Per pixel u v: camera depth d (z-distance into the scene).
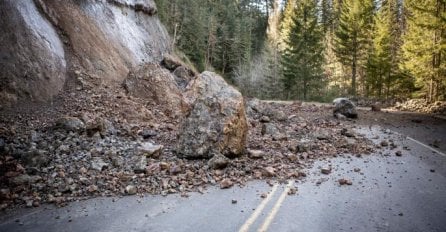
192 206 6.09
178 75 20.58
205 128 8.59
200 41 49.75
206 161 8.38
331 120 16.92
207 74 9.82
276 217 5.66
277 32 59.41
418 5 24.92
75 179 7.01
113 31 19.75
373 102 30.27
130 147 9.00
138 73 15.24
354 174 8.00
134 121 12.20
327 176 7.80
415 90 31.36
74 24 16.27
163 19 43.12
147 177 7.27
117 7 22.03
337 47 40.53
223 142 8.48
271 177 7.60
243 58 50.69
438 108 21.61
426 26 23.44
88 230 5.19
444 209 6.02
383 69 34.91
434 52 23.69
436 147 10.93
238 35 54.56
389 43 36.25
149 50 23.39
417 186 7.22
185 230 5.20
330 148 10.27
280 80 38.41
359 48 38.56
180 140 8.79
